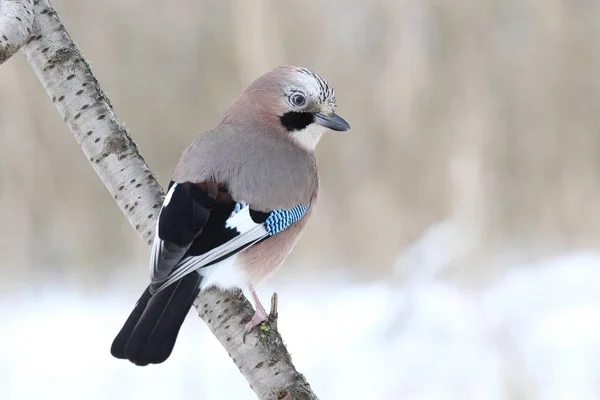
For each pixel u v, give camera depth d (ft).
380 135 43.55
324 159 43.45
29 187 41.32
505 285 36.68
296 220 19.17
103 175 17.81
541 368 31.96
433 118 43.78
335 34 44.42
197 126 45.91
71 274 41.32
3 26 16.48
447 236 38.42
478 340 33.37
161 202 17.51
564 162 44.75
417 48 43.91
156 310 15.43
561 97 45.50
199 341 35.53
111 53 45.16
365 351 34.91
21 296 39.96
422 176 42.96
